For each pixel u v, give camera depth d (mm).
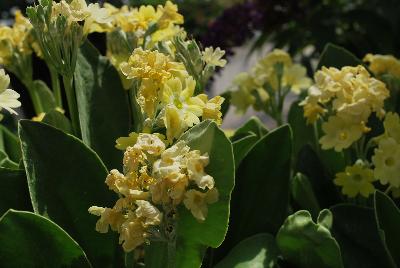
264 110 654
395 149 500
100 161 480
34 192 459
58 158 473
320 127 586
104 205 478
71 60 497
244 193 512
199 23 1302
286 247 454
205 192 411
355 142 526
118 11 580
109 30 543
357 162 519
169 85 427
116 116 535
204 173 387
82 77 531
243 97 653
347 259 486
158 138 399
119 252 481
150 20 534
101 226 402
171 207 396
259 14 1027
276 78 640
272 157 509
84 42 543
